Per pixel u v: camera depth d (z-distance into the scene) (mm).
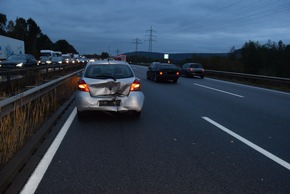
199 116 8500
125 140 5875
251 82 23281
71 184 3820
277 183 3965
